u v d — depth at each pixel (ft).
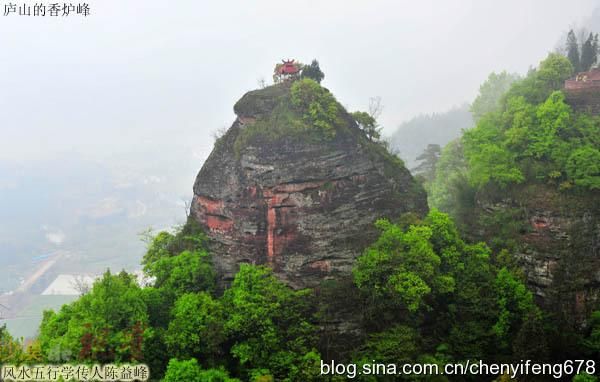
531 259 189.57
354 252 170.50
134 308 152.25
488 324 169.89
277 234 171.42
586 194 186.91
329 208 173.27
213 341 146.51
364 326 161.68
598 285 180.65
